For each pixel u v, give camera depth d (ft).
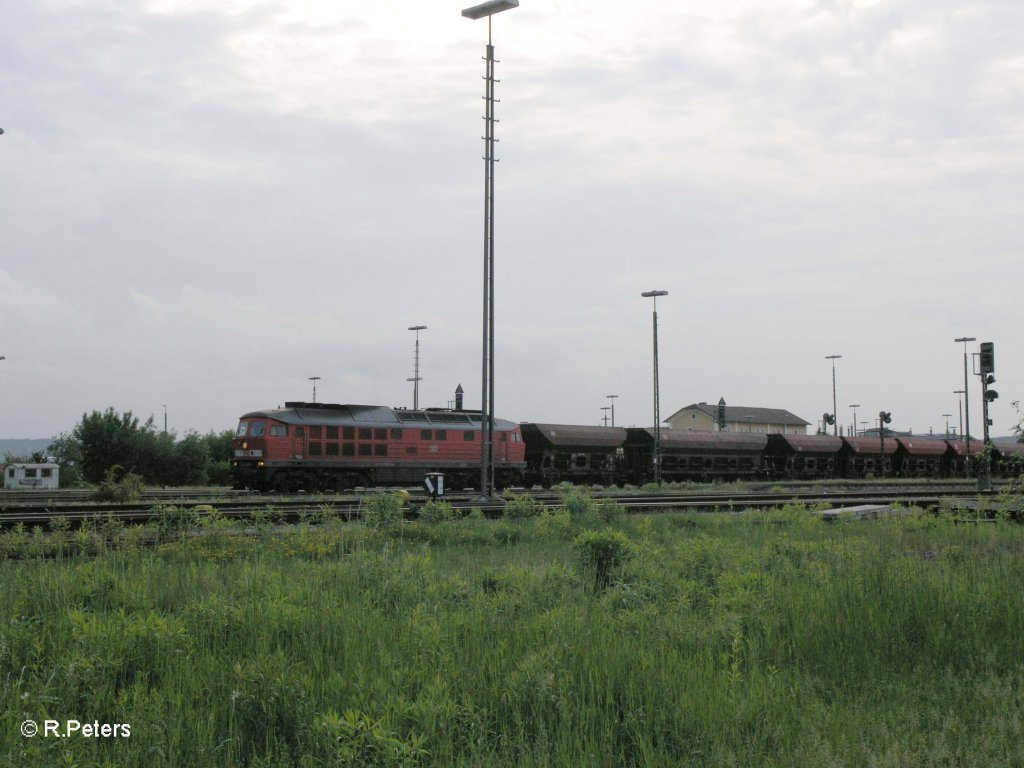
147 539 55.16
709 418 371.35
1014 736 23.02
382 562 42.14
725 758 21.17
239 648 28.04
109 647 26.48
